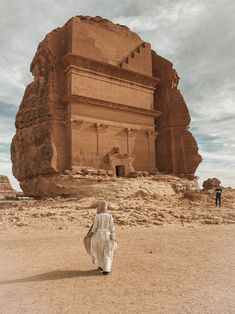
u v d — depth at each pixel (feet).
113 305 15.39
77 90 114.52
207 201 85.30
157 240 35.22
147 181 108.06
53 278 20.66
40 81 118.83
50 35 119.85
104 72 122.62
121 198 85.76
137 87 132.05
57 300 16.31
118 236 38.47
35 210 69.31
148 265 23.76
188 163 136.56
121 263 24.67
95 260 22.22
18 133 121.29
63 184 104.01
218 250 29.19
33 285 19.11
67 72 117.08
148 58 138.31
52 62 118.01
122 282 19.44
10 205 87.35
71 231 43.70
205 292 16.90
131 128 126.31
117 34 131.44
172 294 16.79
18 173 119.65
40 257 27.66
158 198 87.04
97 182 103.96
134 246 31.96
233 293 16.65
